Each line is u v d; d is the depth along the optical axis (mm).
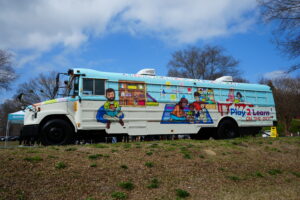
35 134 9055
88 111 9609
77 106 9562
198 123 11672
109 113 9945
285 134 38500
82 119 9469
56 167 6051
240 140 11102
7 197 4707
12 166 5770
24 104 9789
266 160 8891
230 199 5582
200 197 5645
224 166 7715
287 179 7578
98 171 6176
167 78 11445
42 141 9102
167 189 5863
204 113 11875
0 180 5168
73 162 6473
